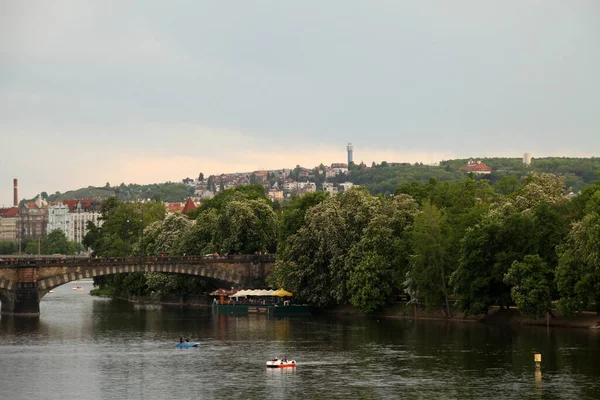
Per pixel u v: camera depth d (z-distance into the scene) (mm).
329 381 175875
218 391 168875
